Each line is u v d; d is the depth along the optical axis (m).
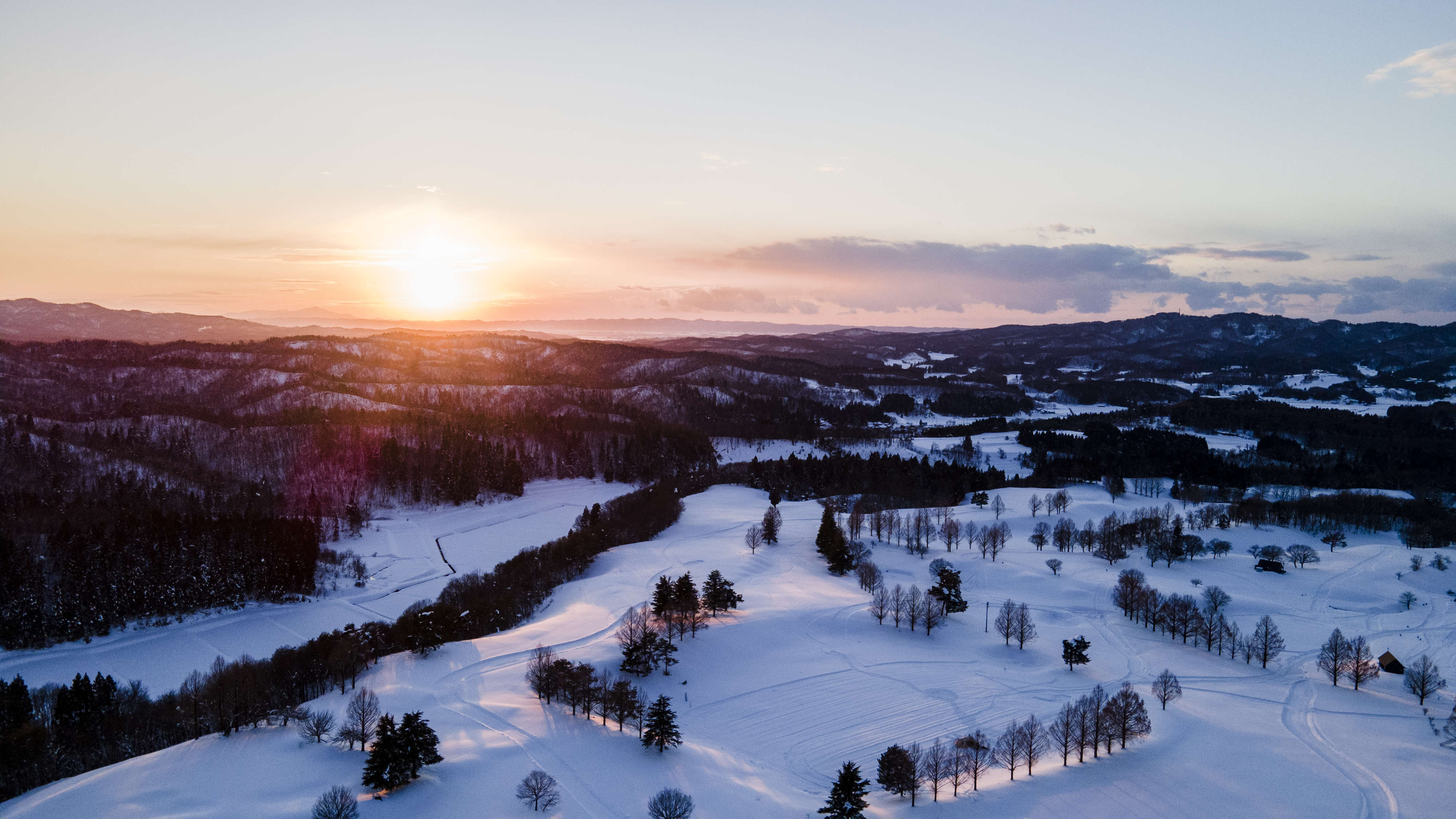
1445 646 175.75
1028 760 122.94
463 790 107.75
